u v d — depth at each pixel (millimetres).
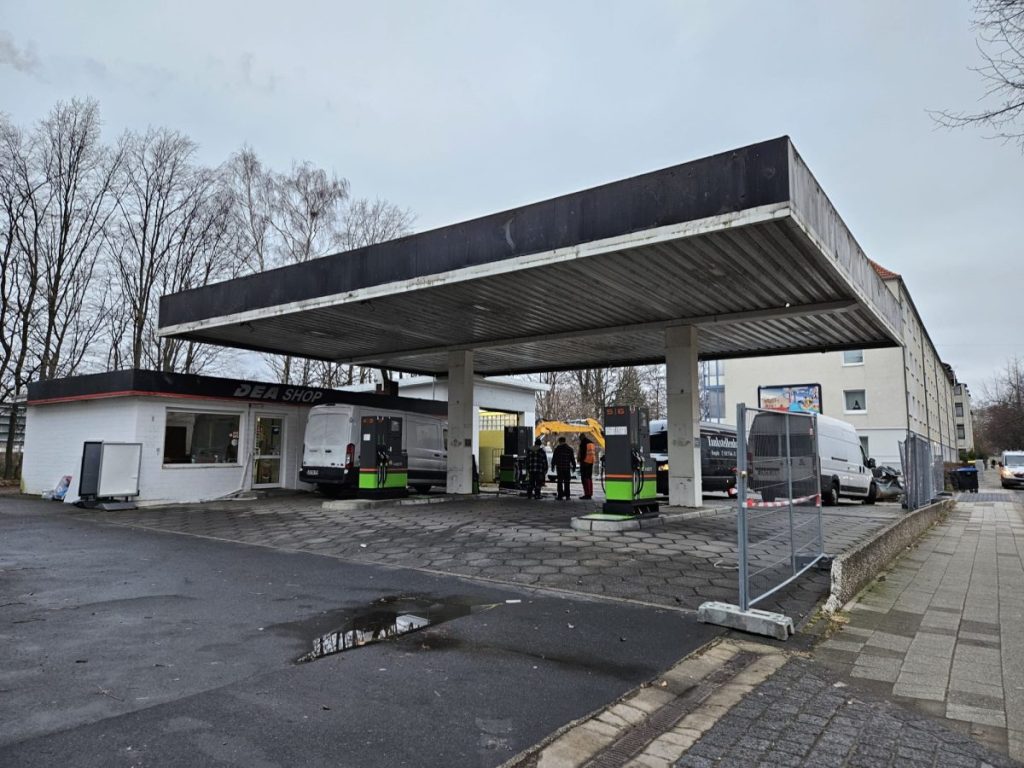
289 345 17625
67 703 3678
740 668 4555
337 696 3857
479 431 25531
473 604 6133
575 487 23906
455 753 3182
